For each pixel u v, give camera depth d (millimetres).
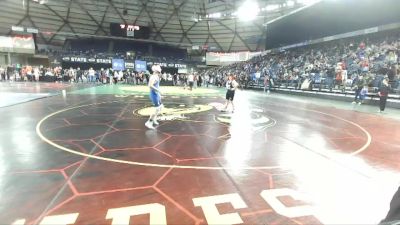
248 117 11188
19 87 24078
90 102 15102
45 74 36188
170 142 6926
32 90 21203
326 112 13438
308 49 32312
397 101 15734
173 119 10320
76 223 3225
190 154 5945
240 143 6977
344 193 4184
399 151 6512
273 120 10648
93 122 9383
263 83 31062
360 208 3748
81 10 44125
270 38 39656
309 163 5516
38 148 6148
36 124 8789
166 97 19297
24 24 41281
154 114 9086
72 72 36969
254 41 48094
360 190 4305
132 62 44906
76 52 45469
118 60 44156
